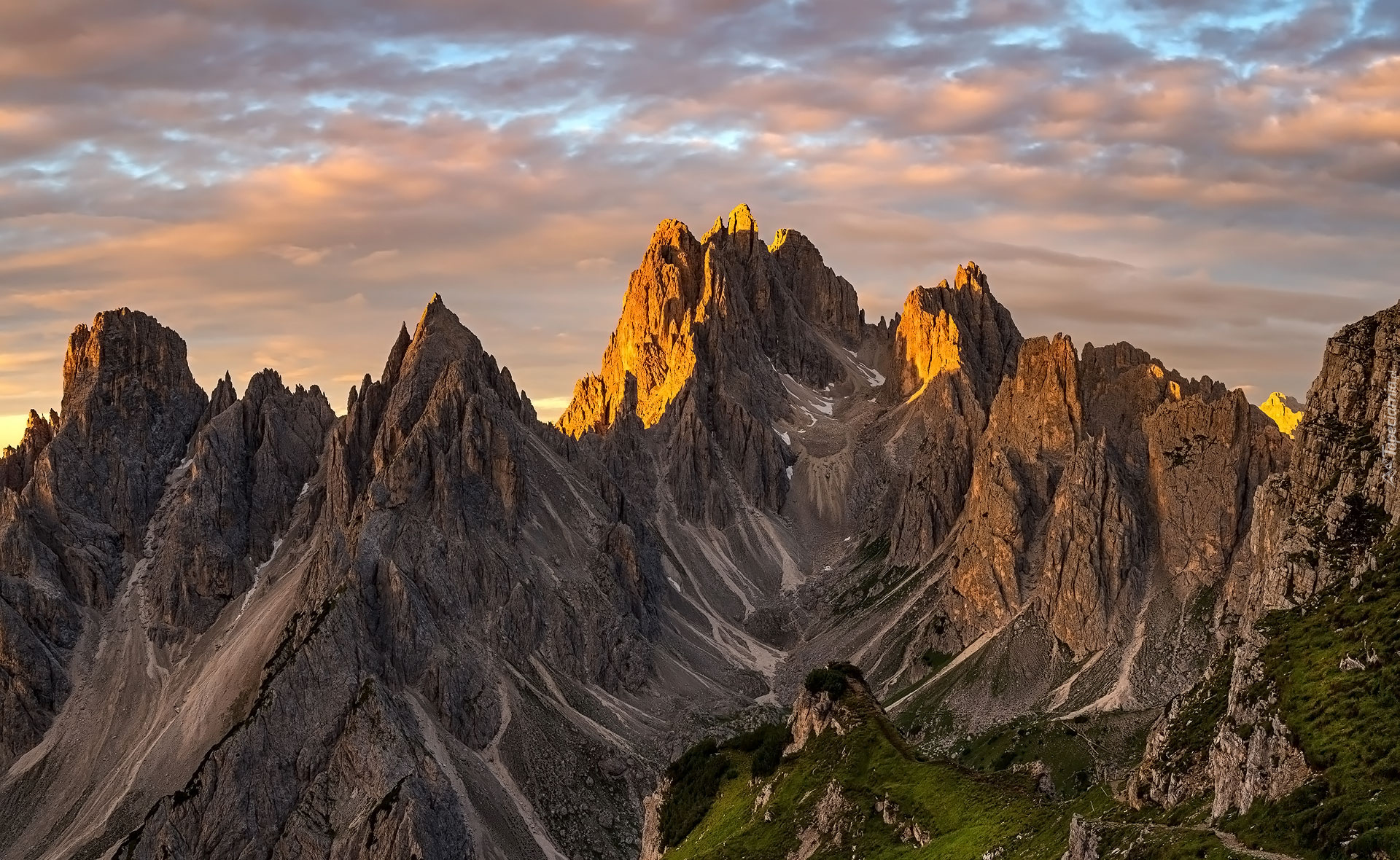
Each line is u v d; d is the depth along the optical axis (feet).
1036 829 445.78
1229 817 367.66
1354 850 317.42
